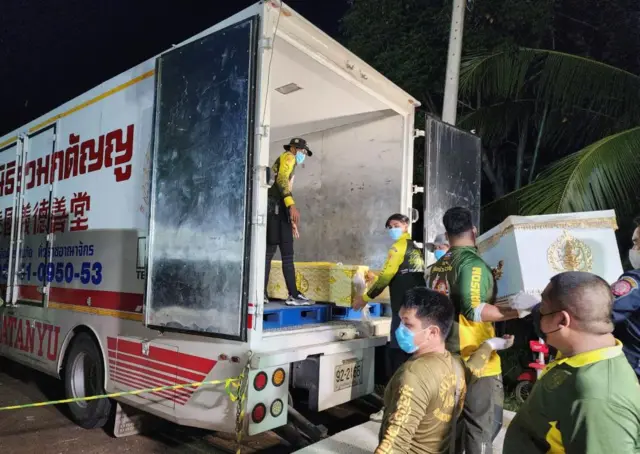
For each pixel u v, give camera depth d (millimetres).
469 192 4676
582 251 2490
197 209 2902
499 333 5598
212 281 2795
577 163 4805
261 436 4031
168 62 3186
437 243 3498
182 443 3854
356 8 7926
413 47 7125
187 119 3023
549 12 6516
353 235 4730
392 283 3318
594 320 1420
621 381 1344
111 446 3740
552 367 1506
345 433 3166
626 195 4953
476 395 2293
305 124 4883
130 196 3543
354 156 4773
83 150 4129
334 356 3256
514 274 2555
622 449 1279
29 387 5492
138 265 3402
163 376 3105
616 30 6934
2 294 5410
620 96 5613
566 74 5738
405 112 4426
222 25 3057
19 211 5090
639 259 2455
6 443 3779
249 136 2705
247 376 2637
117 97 3783
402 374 1750
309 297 3896
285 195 3576
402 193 4402
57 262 4352
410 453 1755
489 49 6633
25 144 5129
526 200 5238
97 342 3814
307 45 3191
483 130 6711
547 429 1428
